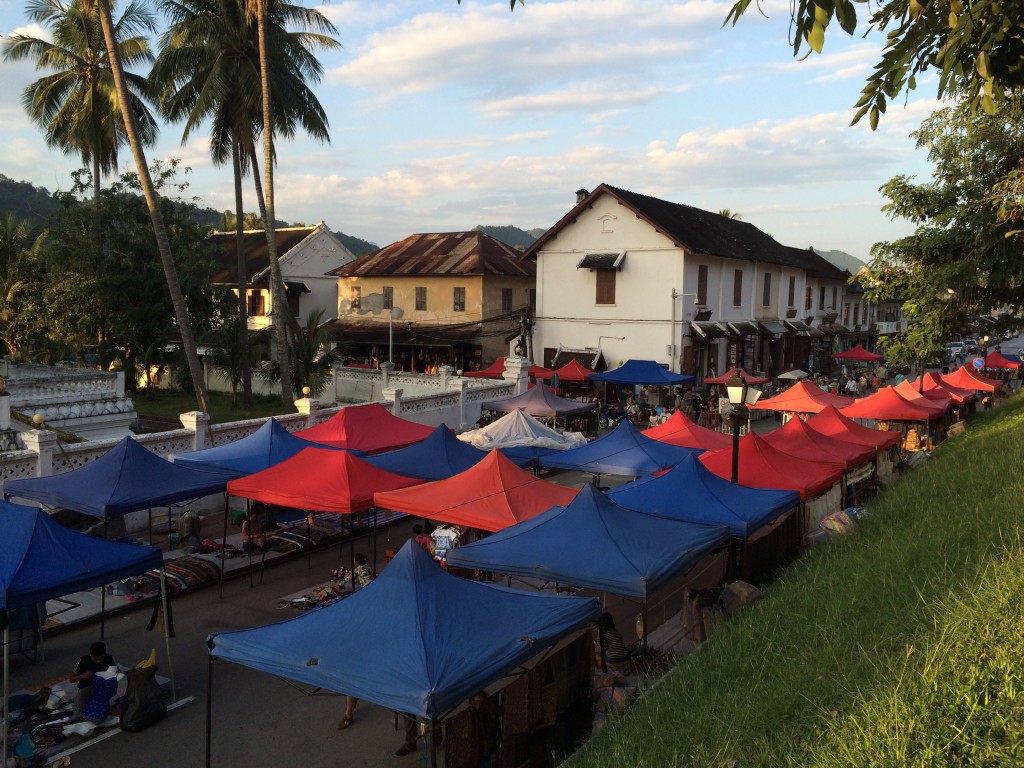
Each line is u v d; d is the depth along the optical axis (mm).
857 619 7512
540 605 8383
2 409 19172
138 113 35906
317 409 23031
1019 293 17031
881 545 10172
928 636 6148
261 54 27922
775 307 46906
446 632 7320
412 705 6477
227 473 15391
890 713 5055
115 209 36031
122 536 15844
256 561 15359
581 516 10992
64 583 9188
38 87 35062
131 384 37719
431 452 16984
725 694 6691
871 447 18750
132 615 12984
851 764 4754
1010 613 5977
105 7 22609
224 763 8602
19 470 15516
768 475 14922
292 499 13664
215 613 13055
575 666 8477
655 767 5797
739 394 13656
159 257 36438
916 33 5000
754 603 10547
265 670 7305
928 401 25797
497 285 43844
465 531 14773
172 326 37531
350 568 15023
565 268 39531
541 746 8016
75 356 38969
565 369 35656
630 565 9867
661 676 8516
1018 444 14641
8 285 35031
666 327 37031
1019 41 5398
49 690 9617
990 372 48500
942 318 17609
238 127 31594
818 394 26906
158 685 9570
